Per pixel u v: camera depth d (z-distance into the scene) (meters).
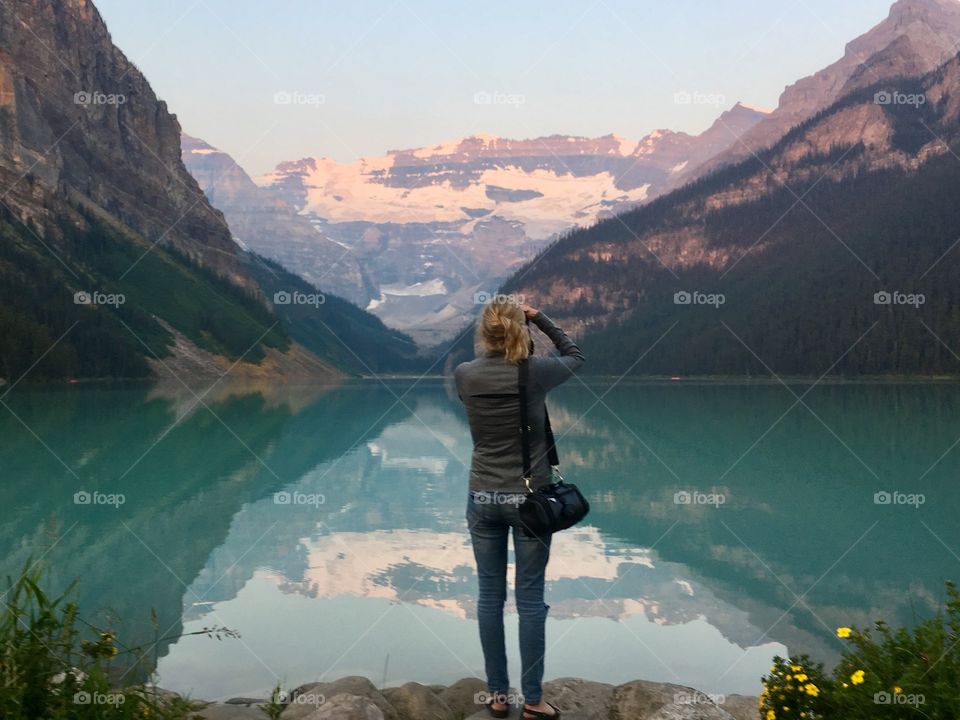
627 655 7.74
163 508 16.16
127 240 174.50
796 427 38.72
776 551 12.41
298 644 7.86
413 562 11.51
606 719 5.36
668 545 12.85
